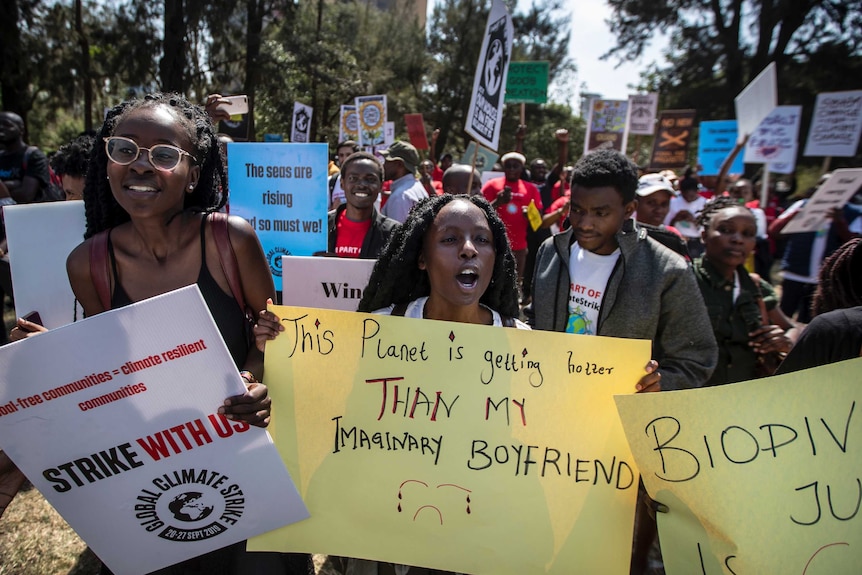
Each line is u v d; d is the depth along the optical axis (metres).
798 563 1.41
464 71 34.09
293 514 1.59
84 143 3.32
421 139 9.75
